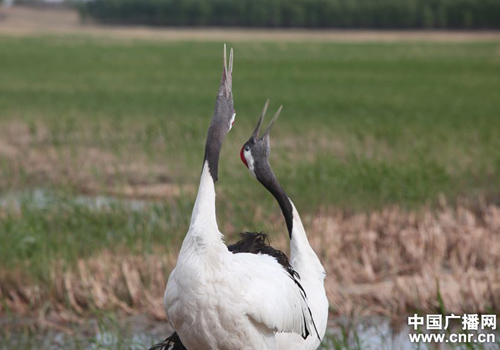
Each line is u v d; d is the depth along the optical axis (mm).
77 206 12828
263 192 14672
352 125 23812
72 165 18234
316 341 6684
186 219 12430
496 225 12562
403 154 18594
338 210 13656
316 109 28766
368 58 65750
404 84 41375
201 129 22625
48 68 51125
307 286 6742
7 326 9375
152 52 70438
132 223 12484
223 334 5594
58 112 27812
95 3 150375
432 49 80625
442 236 11625
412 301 9750
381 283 10461
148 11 147250
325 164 16281
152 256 10773
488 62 59938
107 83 41250
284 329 5871
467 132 21969
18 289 10133
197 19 143375
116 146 19953
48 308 9797
